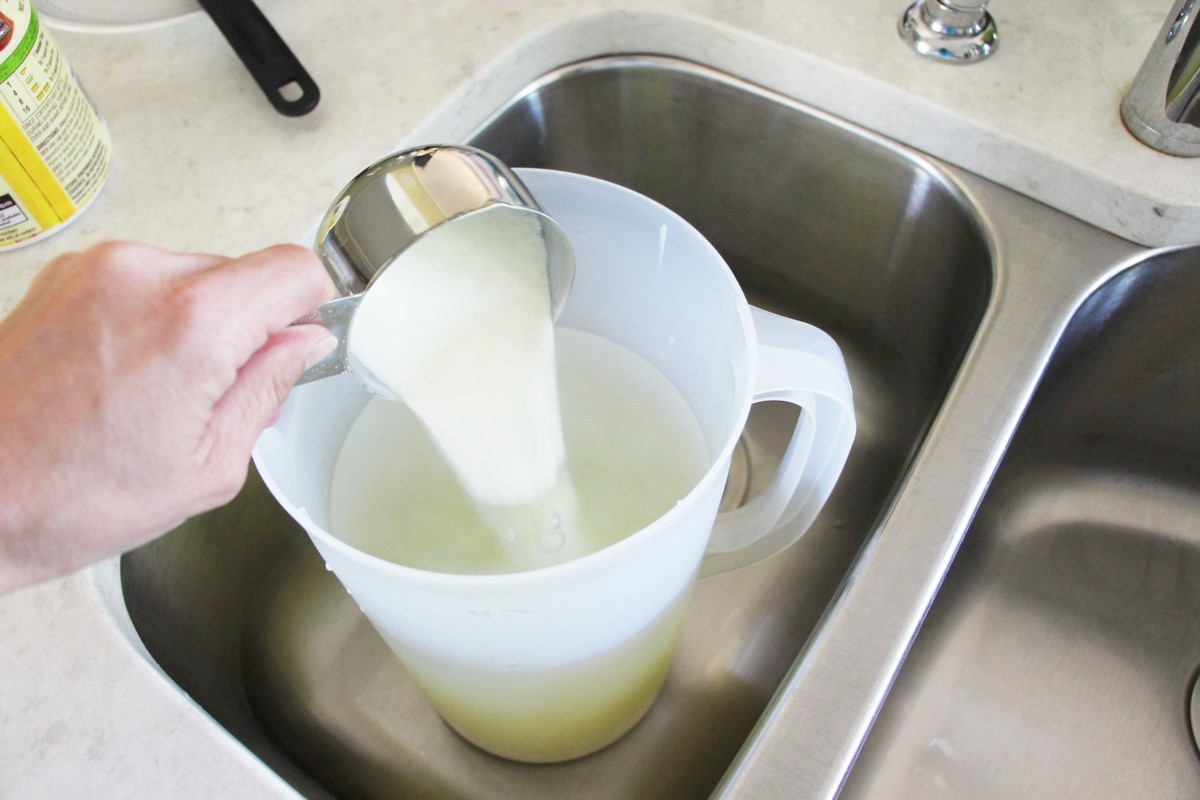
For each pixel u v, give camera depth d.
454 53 0.55
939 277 0.56
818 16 0.55
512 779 0.50
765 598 0.56
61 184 0.48
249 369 0.32
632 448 0.47
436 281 0.38
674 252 0.42
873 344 0.63
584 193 0.43
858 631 0.40
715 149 0.61
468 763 0.51
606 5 0.56
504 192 0.36
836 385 0.39
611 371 0.50
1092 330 0.51
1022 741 0.52
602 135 0.62
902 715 0.52
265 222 0.49
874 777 0.51
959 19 0.53
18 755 0.37
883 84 0.52
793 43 0.54
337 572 0.35
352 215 0.36
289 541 0.56
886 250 0.59
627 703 0.46
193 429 0.31
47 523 0.31
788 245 0.63
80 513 0.31
